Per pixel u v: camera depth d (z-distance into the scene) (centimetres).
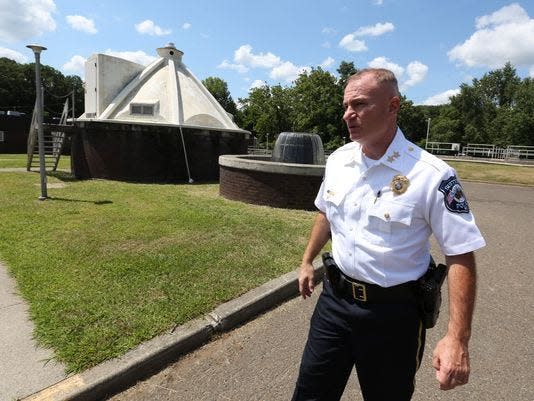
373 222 189
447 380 166
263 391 307
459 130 7750
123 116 1516
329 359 212
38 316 377
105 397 295
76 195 1037
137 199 998
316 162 1161
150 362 324
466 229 171
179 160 1468
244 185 1005
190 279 474
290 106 5688
